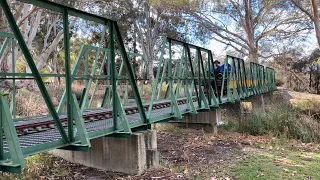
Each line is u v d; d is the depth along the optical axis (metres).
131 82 4.53
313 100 14.38
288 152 7.27
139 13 26.77
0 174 4.91
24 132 4.17
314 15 13.02
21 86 12.07
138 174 5.19
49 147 3.16
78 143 3.50
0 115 2.67
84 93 4.28
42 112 10.62
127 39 28.80
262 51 24.34
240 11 20.59
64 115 5.65
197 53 6.79
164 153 7.04
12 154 2.65
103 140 5.55
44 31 22.44
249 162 6.17
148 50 28.03
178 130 10.00
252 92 12.53
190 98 6.46
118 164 5.38
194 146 7.89
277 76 32.06
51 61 27.67
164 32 28.38
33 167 5.53
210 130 9.67
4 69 11.26
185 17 21.58
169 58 5.67
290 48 24.70
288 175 5.22
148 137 5.45
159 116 5.44
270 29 20.52
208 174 5.29
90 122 5.13
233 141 8.60
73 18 15.55
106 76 4.36
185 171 5.44
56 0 12.48
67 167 5.75
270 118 10.24
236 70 10.03
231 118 11.28
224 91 11.66
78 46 27.25
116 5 24.98
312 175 5.23
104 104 7.48
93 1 14.38
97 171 5.50
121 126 4.50
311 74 27.81
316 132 8.98
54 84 15.04
